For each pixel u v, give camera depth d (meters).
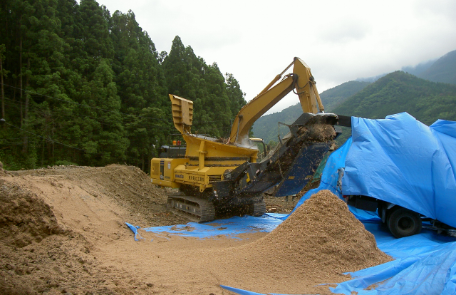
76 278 4.72
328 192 6.67
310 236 5.82
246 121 10.76
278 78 9.78
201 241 8.06
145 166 39.75
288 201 15.68
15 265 4.80
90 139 30.17
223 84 48.53
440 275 4.41
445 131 9.11
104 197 11.36
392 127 8.97
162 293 4.41
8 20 32.59
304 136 8.14
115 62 41.84
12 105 30.48
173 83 44.31
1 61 29.73
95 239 7.29
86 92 31.17
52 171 12.96
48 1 32.78
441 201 7.99
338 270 5.30
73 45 36.06
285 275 5.09
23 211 6.16
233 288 4.58
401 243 7.70
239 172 9.72
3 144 27.25
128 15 61.53
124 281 4.75
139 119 36.44
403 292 4.41
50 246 5.95
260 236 8.68
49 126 28.16
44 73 30.33
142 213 11.16
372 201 8.72
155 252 6.77
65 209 8.32
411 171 8.38
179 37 46.97
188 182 11.09
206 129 40.72
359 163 8.48
